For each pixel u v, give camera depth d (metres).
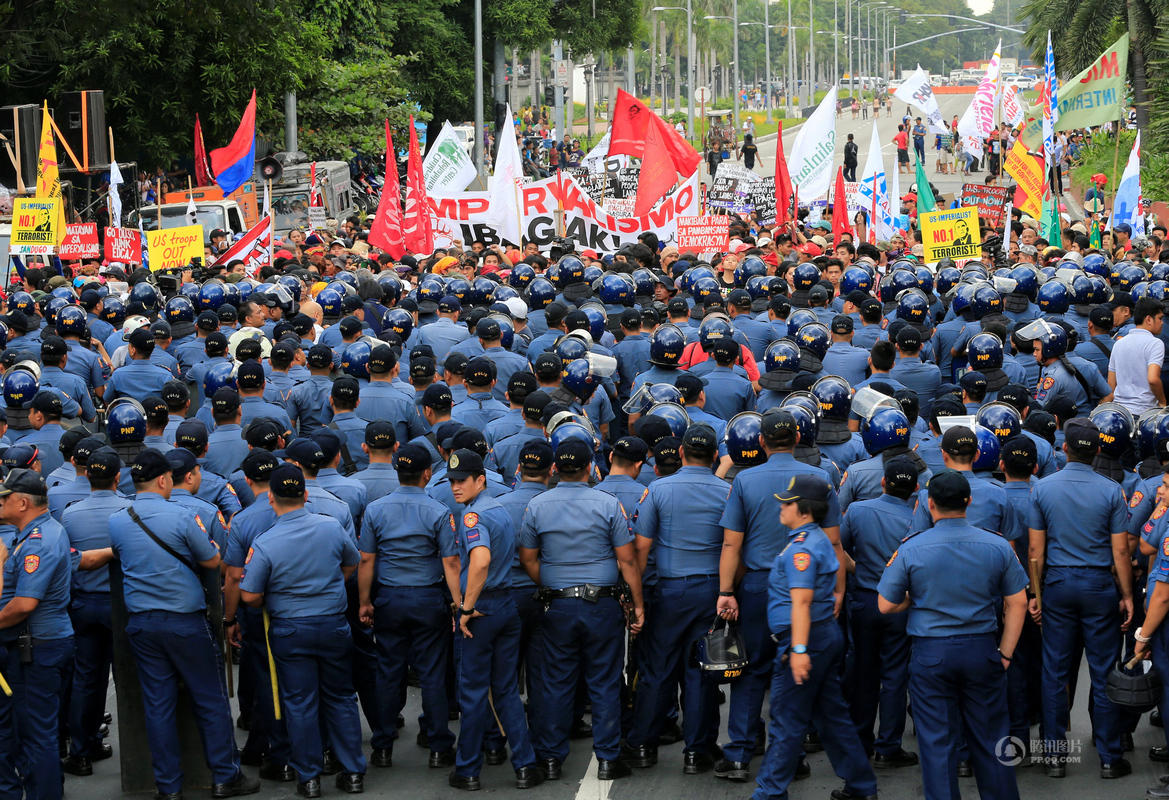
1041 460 11.56
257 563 9.94
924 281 18.70
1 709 9.77
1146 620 9.95
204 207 32.03
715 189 30.78
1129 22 50.00
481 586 10.00
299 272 20.12
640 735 10.73
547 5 66.62
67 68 36.97
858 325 17.03
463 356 13.68
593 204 24.70
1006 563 9.14
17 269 25.61
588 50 72.06
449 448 11.66
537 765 10.66
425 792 10.44
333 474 11.24
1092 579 10.44
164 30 38.72
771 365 13.43
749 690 10.27
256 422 11.33
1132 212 27.52
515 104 88.81
